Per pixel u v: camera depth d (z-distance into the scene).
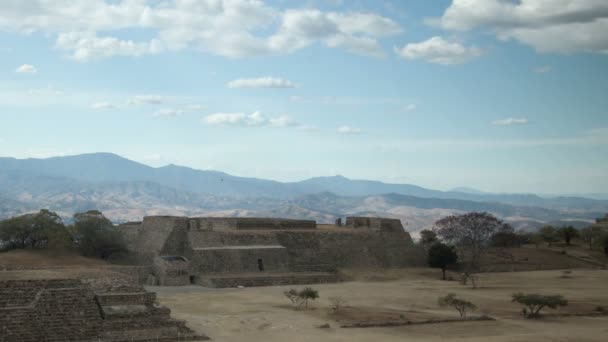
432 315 89.88
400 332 77.50
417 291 117.81
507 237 187.38
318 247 145.88
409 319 85.62
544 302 90.31
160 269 121.50
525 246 194.12
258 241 139.50
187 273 121.69
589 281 135.25
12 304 69.19
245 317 84.69
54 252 123.56
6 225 124.38
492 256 168.88
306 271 139.25
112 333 67.81
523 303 91.50
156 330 70.38
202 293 108.81
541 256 173.50
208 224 140.12
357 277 137.62
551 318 89.94
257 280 123.00
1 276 83.62
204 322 80.38
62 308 67.62
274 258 135.75
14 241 125.69
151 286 117.62
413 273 146.12
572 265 167.88
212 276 122.25
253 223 147.38
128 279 89.75
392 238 158.38
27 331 64.69
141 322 70.50
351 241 151.50
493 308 98.12
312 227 157.75
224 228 141.88
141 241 137.38
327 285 126.25
